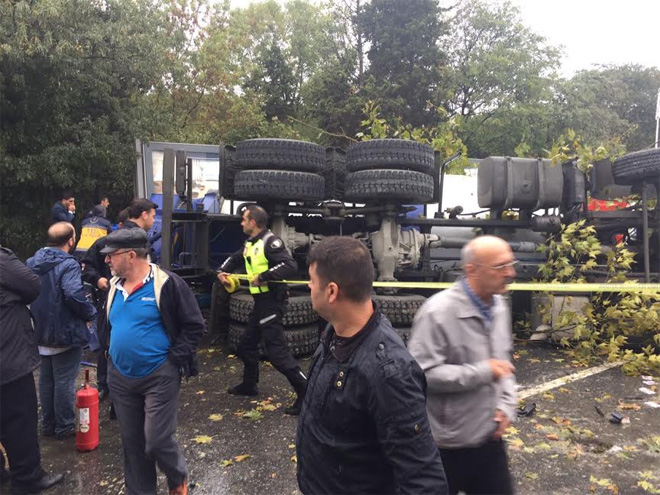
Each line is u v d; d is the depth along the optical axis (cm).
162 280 298
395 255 656
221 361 619
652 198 739
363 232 727
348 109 2761
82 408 382
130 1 1569
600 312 688
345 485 163
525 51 3447
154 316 295
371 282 164
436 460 156
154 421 291
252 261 457
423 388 162
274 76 3412
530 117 3272
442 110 1378
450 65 3412
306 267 702
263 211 466
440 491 153
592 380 557
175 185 729
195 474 354
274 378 555
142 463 305
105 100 1430
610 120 3506
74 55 1253
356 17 3045
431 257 799
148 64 1452
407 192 618
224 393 511
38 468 328
